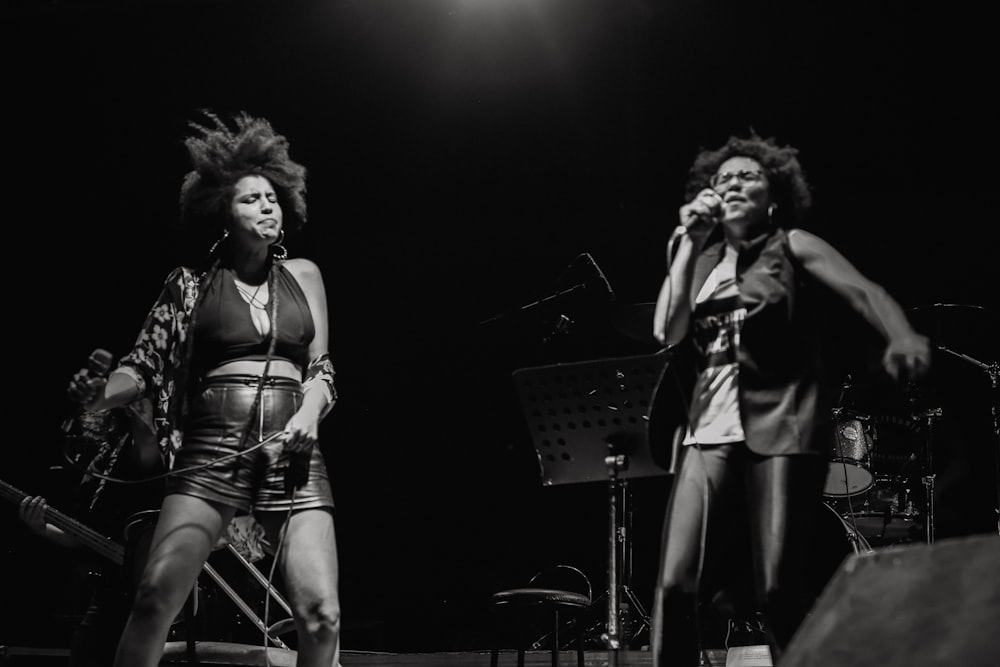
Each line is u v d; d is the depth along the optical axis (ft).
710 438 9.71
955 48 21.40
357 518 25.00
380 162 24.40
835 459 18.98
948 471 21.21
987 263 22.39
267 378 10.62
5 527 22.06
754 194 10.08
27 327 24.39
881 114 22.20
